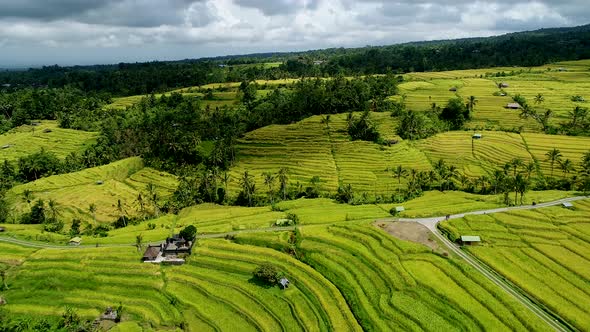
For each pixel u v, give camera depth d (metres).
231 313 91.44
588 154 161.62
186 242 114.50
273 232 121.31
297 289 97.25
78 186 184.25
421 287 89.88
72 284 102.31
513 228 110.38
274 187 177.75
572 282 87.06
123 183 196.50
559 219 113.38
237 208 156.75
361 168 187.50
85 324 85.56
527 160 175.75
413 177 165.88
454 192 157.00
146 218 154.62
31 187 181.25
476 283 89.06
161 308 94.06
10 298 97.62
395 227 116.31
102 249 115.62
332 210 138.00
